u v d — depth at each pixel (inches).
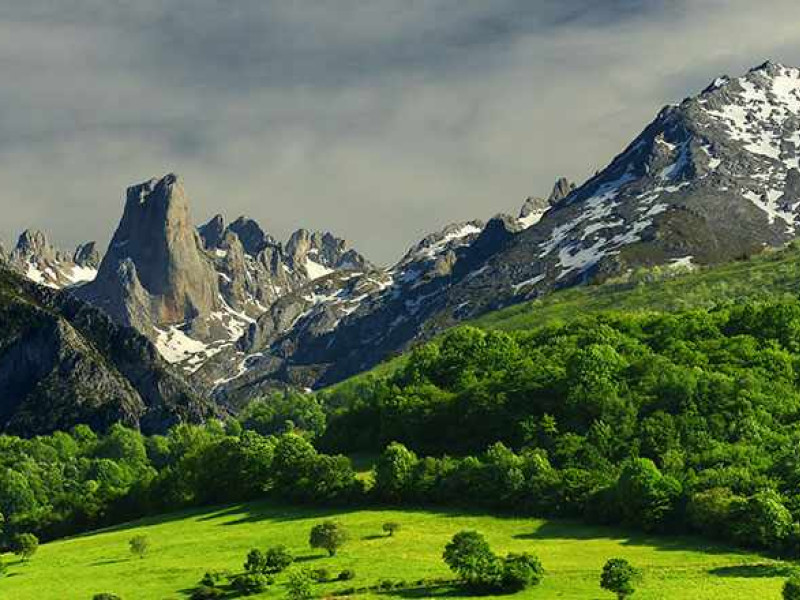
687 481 5241.1
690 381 6437.0
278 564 4566.9
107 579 4781.0
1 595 4613.7
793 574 4089.6
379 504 6117.1
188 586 4490.7
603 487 5408.5
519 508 5615.2
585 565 4382.4
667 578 4089.6
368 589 4138.8
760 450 5689.0
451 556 4165.8
